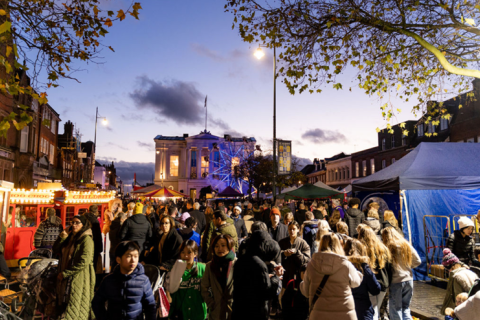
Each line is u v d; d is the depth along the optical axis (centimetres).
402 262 529
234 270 426
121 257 368
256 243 470
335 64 768
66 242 558
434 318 633
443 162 1043
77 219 541
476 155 1095
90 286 528
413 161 1059
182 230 751
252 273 416
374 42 796
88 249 520
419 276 960
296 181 4406
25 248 1033
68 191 1153
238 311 411
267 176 4231
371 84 840
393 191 1138
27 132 3039
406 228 976
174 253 626
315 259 400
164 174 5772
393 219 743
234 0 773
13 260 1013
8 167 2700
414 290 847
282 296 538
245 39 796
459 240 715
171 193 2305
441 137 3425
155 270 506
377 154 4588
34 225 1073
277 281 446
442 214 995
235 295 417
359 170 5088
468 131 3052
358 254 470
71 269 507
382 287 502
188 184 5619
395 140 4222
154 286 495
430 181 973
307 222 774
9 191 955
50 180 3950
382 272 504
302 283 422
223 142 5744
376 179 1102
